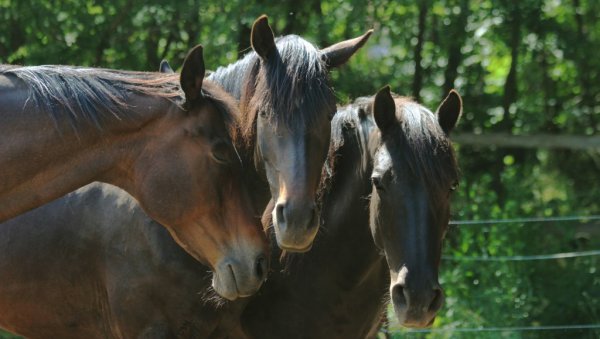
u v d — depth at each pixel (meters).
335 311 9.62
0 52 19.27
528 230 17.92
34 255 9.22
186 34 20.14
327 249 9.53
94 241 9.05
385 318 11.22
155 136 7.51
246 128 8.60
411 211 8.48
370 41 21.03
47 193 7.41
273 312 9.66
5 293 9.37
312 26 19.23
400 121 8.90
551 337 17.05
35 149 7.27
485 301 16.48
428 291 8.30
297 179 8.05
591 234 18.89
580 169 21.34
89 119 7.38
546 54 21.41
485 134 20.42
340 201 9.51
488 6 20.17
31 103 7.34
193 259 8.79
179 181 7.46
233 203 7.66
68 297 9.23
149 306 8.84
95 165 7.46
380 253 9.15
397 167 8.61
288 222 7.93
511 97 21.09
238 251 7.59
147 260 8.80
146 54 20.00
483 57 21.52
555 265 17.69
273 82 8.36
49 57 19.00
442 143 8.73
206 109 7.66
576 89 21.64
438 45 20.84
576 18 21.00
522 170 20.89
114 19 19.42
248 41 19.61
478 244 17.36
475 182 20.28
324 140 8.38
